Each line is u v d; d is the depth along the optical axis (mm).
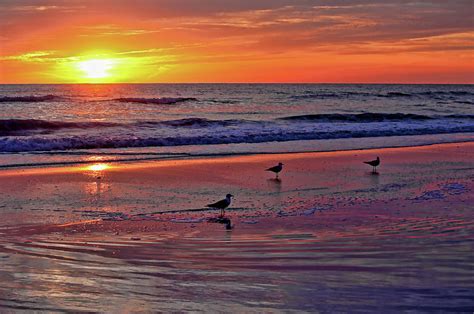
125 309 7699
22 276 9016
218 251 10625
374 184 18500
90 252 10531
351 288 8547
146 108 57562
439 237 11609
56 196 16234
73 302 7938
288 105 66188
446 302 7957
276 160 24172
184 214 14148
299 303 7945
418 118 46312
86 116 46344
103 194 16625
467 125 41094
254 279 8969
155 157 24609
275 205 15172
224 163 23078
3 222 13000
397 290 8445
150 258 10164
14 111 50219
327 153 26766
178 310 7672
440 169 21953
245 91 121562
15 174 19891
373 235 11797
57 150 26859
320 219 13445
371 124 40625
